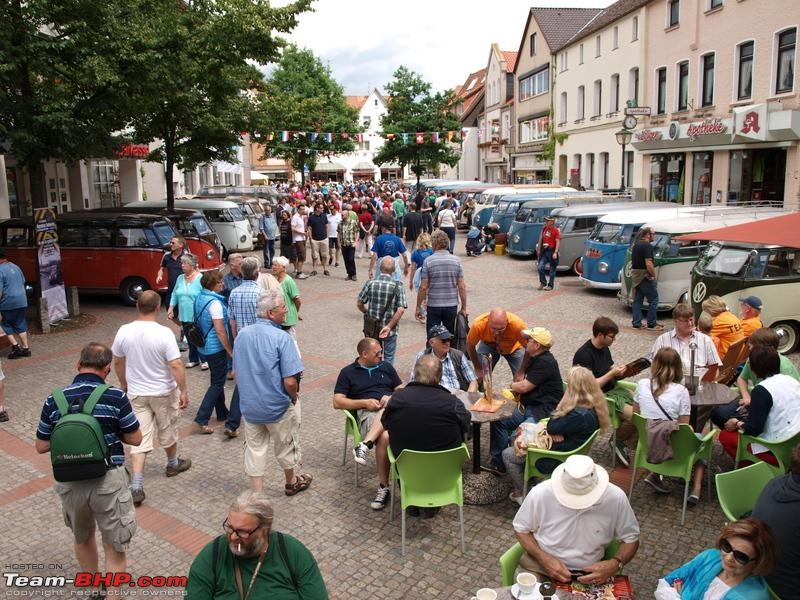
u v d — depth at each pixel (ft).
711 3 80.64
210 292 25.54
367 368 22.07
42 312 42.60
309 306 51.01
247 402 19.51
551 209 75.31
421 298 31.42
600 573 13.00
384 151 160.35
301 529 19.06
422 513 19.85
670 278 45.14
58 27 46.19
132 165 99.91
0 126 41.68
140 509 20.36
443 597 15.92
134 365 20.94
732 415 22.03
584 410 18.06
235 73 62.85
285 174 266.36
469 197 106.83
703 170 84.02
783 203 61.72
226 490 21.56
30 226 50.16
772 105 68.54
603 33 110.32
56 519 19.98
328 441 25.38
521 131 157.28
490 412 20.43
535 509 13.32
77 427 14.32
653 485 20.88
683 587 12.10
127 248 50.37
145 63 45.68
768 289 35.47
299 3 53.62
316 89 150.61
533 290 57.26
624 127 89.25
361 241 82.33
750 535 11.17
